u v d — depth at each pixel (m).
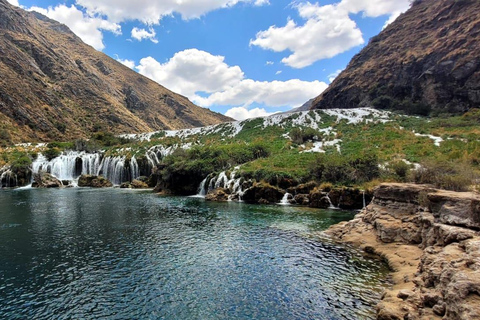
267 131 92.62
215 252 19.84
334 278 15.46
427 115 91.81
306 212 33.53
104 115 145.88
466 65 91.00
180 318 12.01
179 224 27.89
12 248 20.72
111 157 75.25
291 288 14.45
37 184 64.06
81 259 18.58
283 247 20.80
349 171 40.50
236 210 35.16
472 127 62.41
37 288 14.70
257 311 12.45
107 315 12.28
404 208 21.06
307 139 74.94
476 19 100.56
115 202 41.91
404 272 15.07
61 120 119.38
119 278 15.80
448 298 8.98
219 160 55.19
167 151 82.00
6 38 146.75
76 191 56.47
